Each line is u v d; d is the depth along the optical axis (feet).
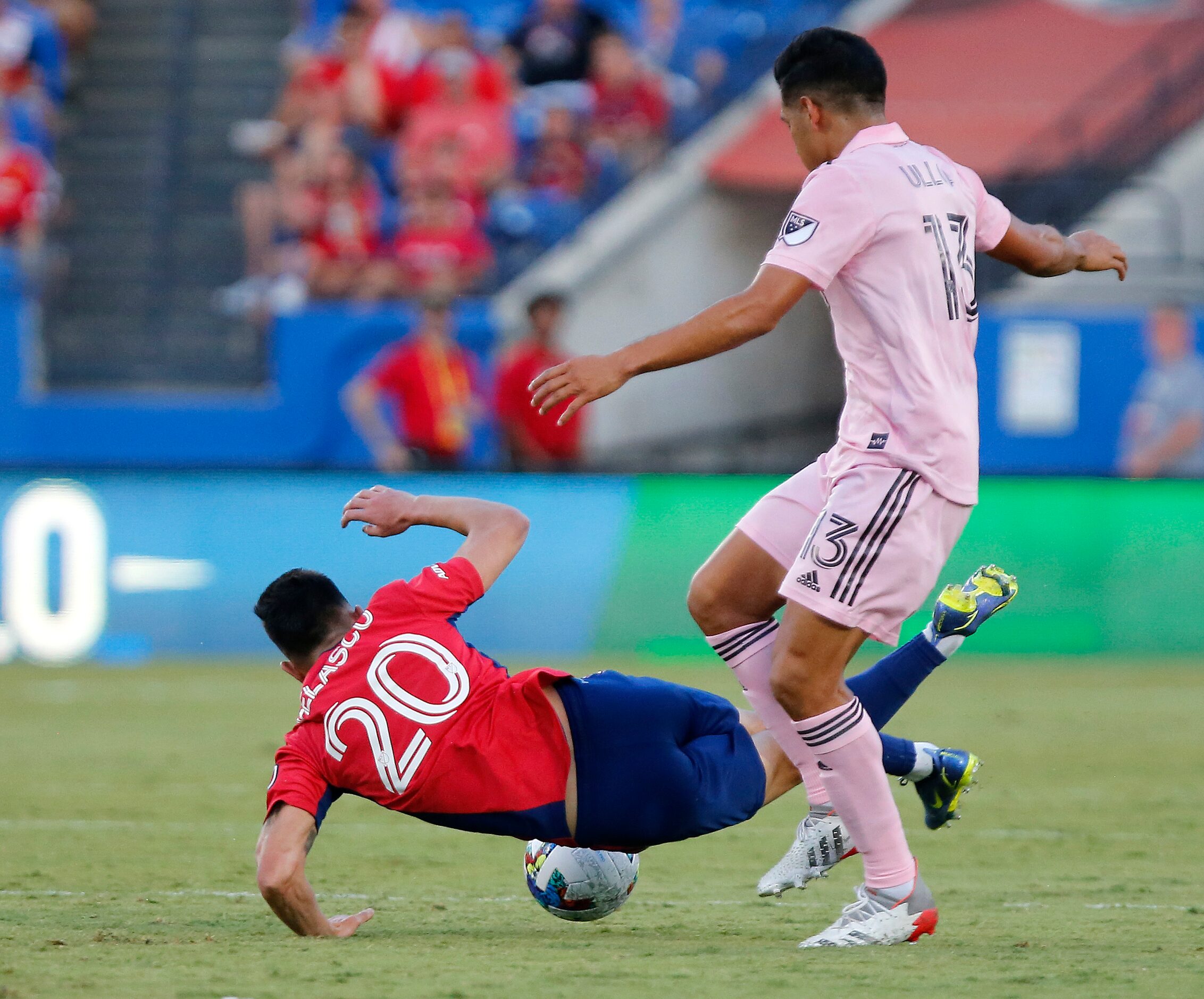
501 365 153.79
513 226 179.73
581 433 157.07
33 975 38.06
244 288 183.11
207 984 36.65
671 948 43.09
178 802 79.36
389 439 154.20
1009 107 183.52
